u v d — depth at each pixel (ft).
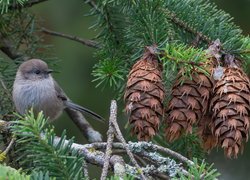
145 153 20.80
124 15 28.58
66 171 19.01
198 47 26.55
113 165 20.13
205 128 23.20
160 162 20.43
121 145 21.22
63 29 38.58
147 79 22.47
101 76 26.23
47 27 38.58
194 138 28.43
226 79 22.21
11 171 16.52
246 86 21.99
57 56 38.19
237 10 35.88
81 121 34.78
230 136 21.53
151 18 25.44
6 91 30.50
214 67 23.21
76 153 19.51
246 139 21.76
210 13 27.86
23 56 33.63
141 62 23.24
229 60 23.68
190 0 27.71
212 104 22.39
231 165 36.40
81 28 38.50
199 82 22.72
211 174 17.22
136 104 22.26
